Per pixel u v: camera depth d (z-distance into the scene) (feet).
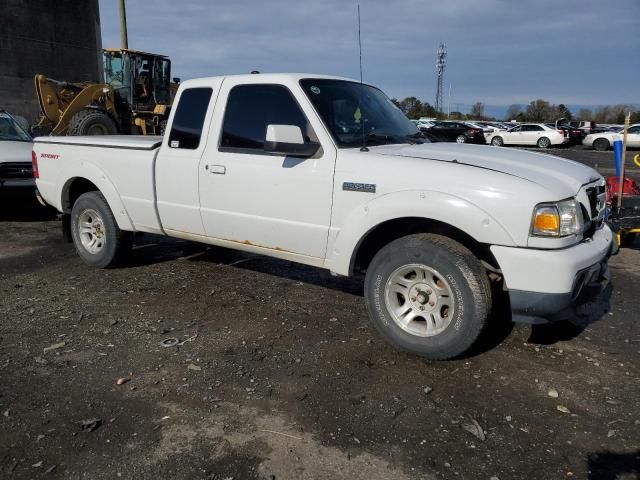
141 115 52.85
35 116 75.92
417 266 12.24
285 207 14.12
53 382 11.50
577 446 9.46
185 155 16.15
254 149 14.79
